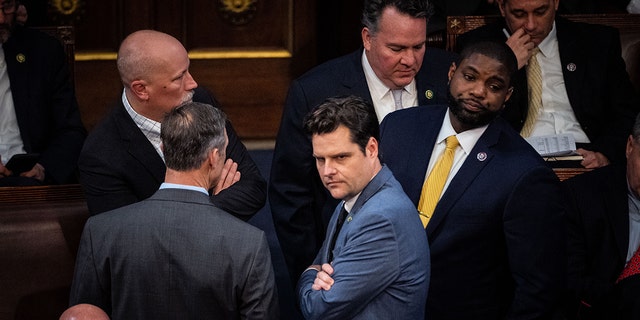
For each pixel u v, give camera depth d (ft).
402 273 33.47
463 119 38.11
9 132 56.18
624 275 42.50
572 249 44.04
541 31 49.80
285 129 46.37
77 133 55.93
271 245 64.13
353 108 33.47
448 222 38.11
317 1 81.92
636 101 52.21
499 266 38.58
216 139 35.55
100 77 80.79
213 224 34.58
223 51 82.02
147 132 42.57
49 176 53.52
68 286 44.21
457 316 38.73
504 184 37.40
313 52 82.64
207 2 81.41
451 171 39.04
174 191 35.06
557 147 49.75
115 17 80.48
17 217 43.60
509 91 38.42
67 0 79.71
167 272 34.24
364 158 33.71
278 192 46.78
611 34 52.37
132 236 34.47
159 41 41.04
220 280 34.19
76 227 44.37
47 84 55.98
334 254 35.01
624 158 50.03
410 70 43.47
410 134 40.47
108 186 42.04
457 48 52.49
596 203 43.93
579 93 51.55
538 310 37.27
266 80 82.58
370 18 43.27
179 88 41.32
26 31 56.39
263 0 81.87
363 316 34.06
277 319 35.29
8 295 43.34
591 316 43.06
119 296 34.73
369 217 33.42
